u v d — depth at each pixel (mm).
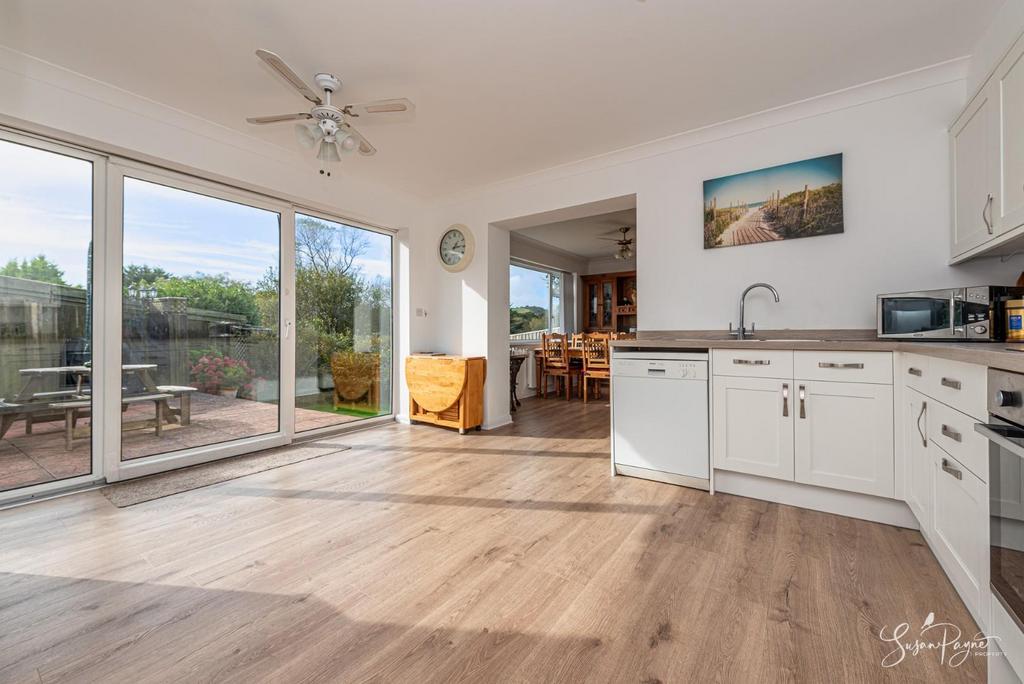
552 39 2172
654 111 2869
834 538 2018
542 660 1278
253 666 1256
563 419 4980
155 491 2639
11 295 2428
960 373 1443
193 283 3154
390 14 1991
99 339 2717
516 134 3193
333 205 3891
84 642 1354
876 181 2580
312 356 3986
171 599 1577
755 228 2934
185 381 3121
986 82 1920
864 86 2566
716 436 2566
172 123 2855
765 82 2547
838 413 2209
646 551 1919
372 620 1463
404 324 4680
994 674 1127
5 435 2424
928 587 1615
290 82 2074
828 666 1243
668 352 2781
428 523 2223
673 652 1307
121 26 2057
